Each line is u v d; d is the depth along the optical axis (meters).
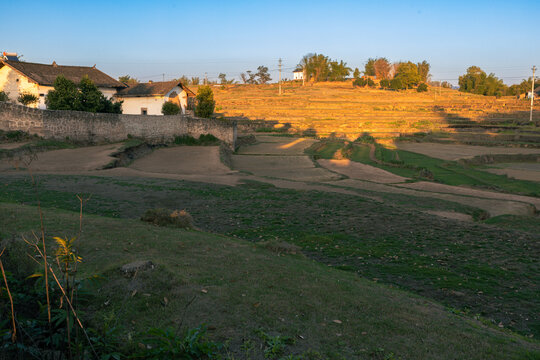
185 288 6.86
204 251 9.81
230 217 16.98
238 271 8.34
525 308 9.18
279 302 6.76
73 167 25.72
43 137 31.09
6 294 4.63
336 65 185.25
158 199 19.06
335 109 112.25
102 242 9.46
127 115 38.69
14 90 42.06
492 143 71.44
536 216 24.11
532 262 12.45
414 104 124.88
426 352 5.53
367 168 42.16
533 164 56.66
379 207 19.45
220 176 27.78
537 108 110.44
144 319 5.72
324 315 6.49
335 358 5.14
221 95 144.00
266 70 190.62
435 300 9.45
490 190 34.94
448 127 89.94
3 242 6.71
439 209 22.02
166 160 34.47
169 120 42.31
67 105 36.25
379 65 185.00
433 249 13.58
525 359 5.62
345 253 12.91
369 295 7.82
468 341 6.04
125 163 31.27
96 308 5.90
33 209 12.88
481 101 134.00
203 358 4.73
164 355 4.52
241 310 6.30
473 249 13.66
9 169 23.25
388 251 13.24
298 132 80.50
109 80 50.03
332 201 20.48
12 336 3.73
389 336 5.95
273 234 14.92
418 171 44.16
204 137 45.16
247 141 59.16
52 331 4.43
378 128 85.88
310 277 8.53
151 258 8.49
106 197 18.53
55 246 8.55
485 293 9.99
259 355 5.03
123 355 4.40
